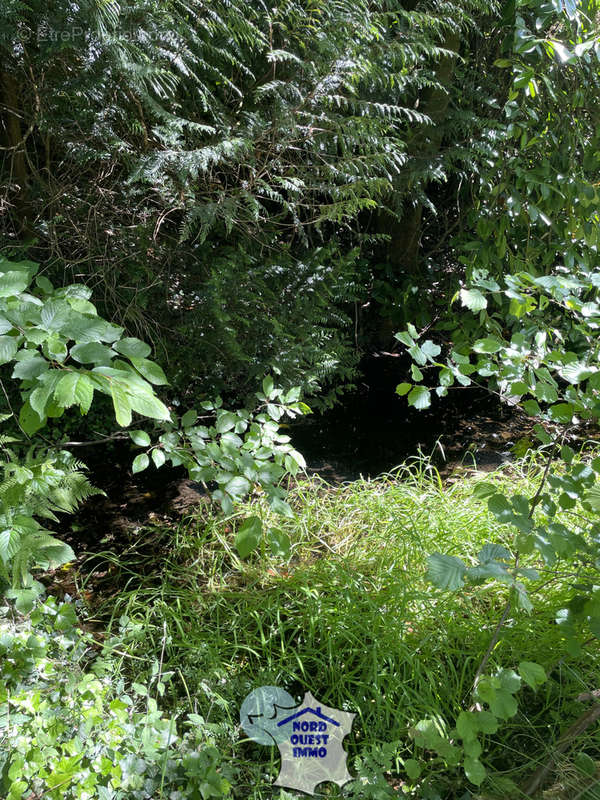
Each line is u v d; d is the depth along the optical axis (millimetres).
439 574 1634
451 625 2410
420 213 5129
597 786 1899
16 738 1781
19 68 3139
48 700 1936
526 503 1831
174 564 2816
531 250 3844
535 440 4145
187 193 3268
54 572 2809
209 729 1974
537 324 2420
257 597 2584
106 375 1248
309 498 3238
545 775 1983
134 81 2805
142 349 1460
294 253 4332
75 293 2004
